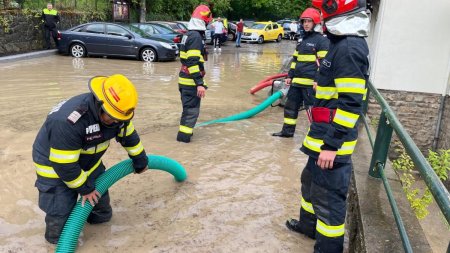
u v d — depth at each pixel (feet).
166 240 10.75
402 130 9.22
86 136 8.98
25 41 48.49
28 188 13.51
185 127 18.56
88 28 48.88
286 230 11.46
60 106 9.08
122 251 10.21
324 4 7.88
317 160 8.93
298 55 19.11
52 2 57.47
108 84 8.75
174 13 93.81
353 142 8.72
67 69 39.27
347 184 8.97
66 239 9.68
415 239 9.12
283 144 19.17
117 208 12.35
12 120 21.16
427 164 6.91
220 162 16.40
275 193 13.78
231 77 40.04
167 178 14.61
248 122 23.07
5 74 34.96
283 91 26.68
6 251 10.04
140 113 23.94
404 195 11.41
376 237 9.18
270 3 130.62
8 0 46.75
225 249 10.45
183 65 18.11
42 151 9.55
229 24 93.09
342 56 7.79
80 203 9.97
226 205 12.76
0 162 15.53
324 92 8.64
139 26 53.26
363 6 7.85
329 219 9.16
